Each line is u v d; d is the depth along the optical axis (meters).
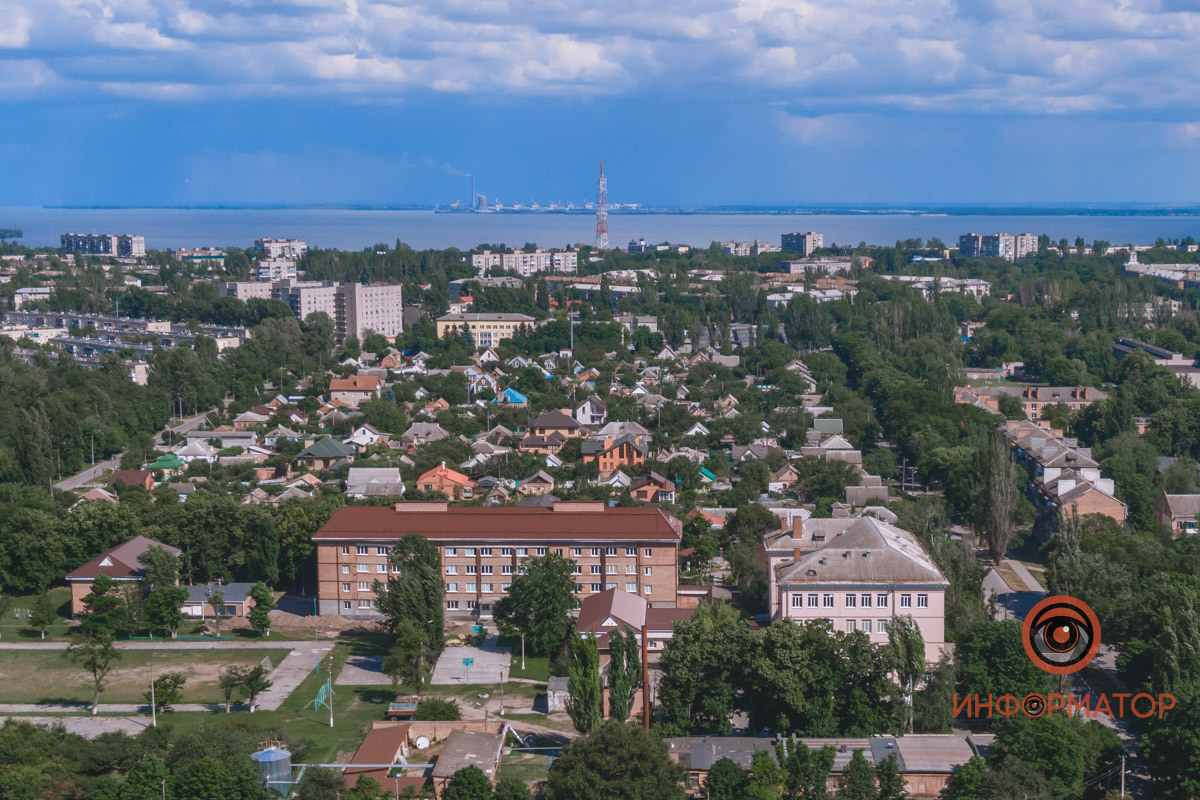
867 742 139.62
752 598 193.50
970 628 159.38
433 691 171.25
